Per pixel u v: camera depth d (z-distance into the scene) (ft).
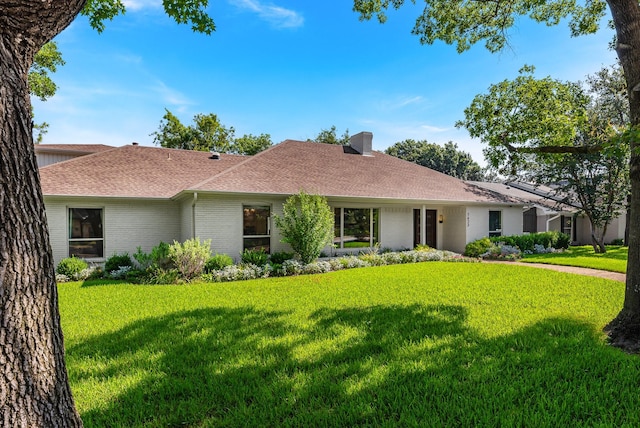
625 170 51.49
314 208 38.14
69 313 20.35
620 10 15.16
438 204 51.93
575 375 11.29
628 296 14.60
